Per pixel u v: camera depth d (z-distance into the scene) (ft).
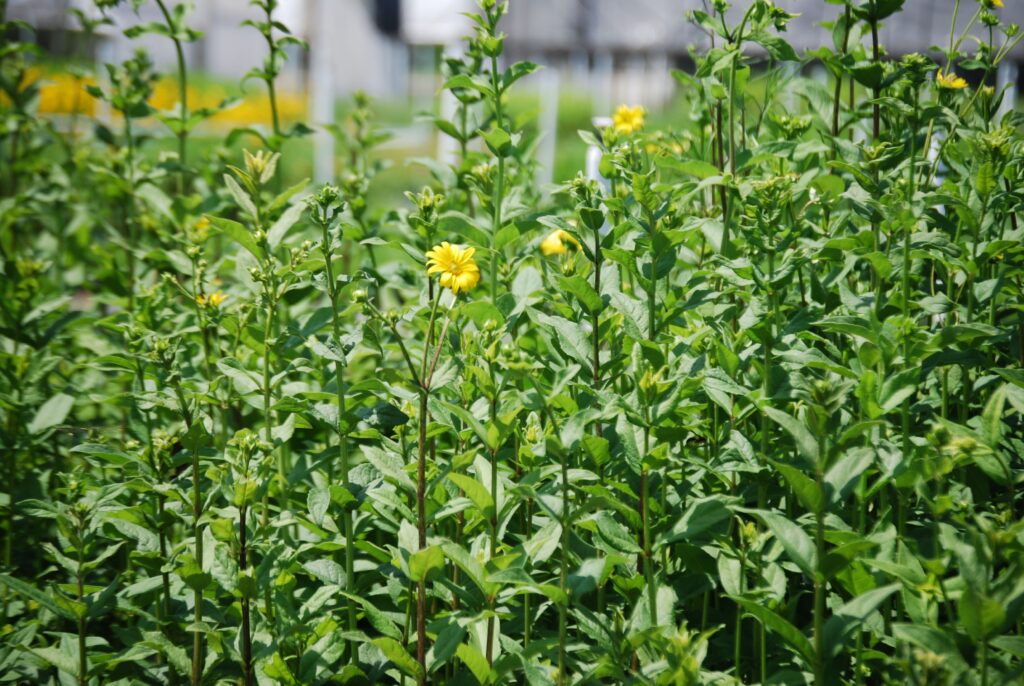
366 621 9.31
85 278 17.30
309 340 8.28
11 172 17.63
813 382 6.57
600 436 8.58
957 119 8.89
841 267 9.36
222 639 7.88
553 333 9.02
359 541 8.39
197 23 65.26
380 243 8.85
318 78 31.04
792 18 10.27
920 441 8.09
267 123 47.91
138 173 15.94
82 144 19.29
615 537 7.18
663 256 8.55
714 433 8.73
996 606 5.82
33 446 10.89
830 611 8.35
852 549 6.03
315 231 15.05
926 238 8.83
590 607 8.96
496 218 9.97
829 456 6.21
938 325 9.87
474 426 7.34
